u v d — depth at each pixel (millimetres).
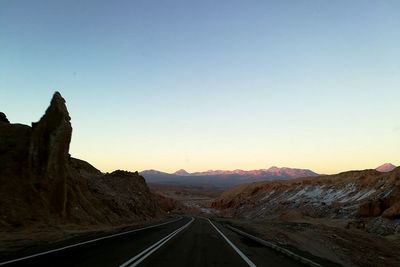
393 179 80625
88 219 35625
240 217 130000
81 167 64875
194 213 137500
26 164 31359
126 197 62406
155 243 21938
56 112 34344
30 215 28000
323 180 115125
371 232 60156
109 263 13656
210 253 18562
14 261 13148
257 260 16734
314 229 53719
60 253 15664
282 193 127750
